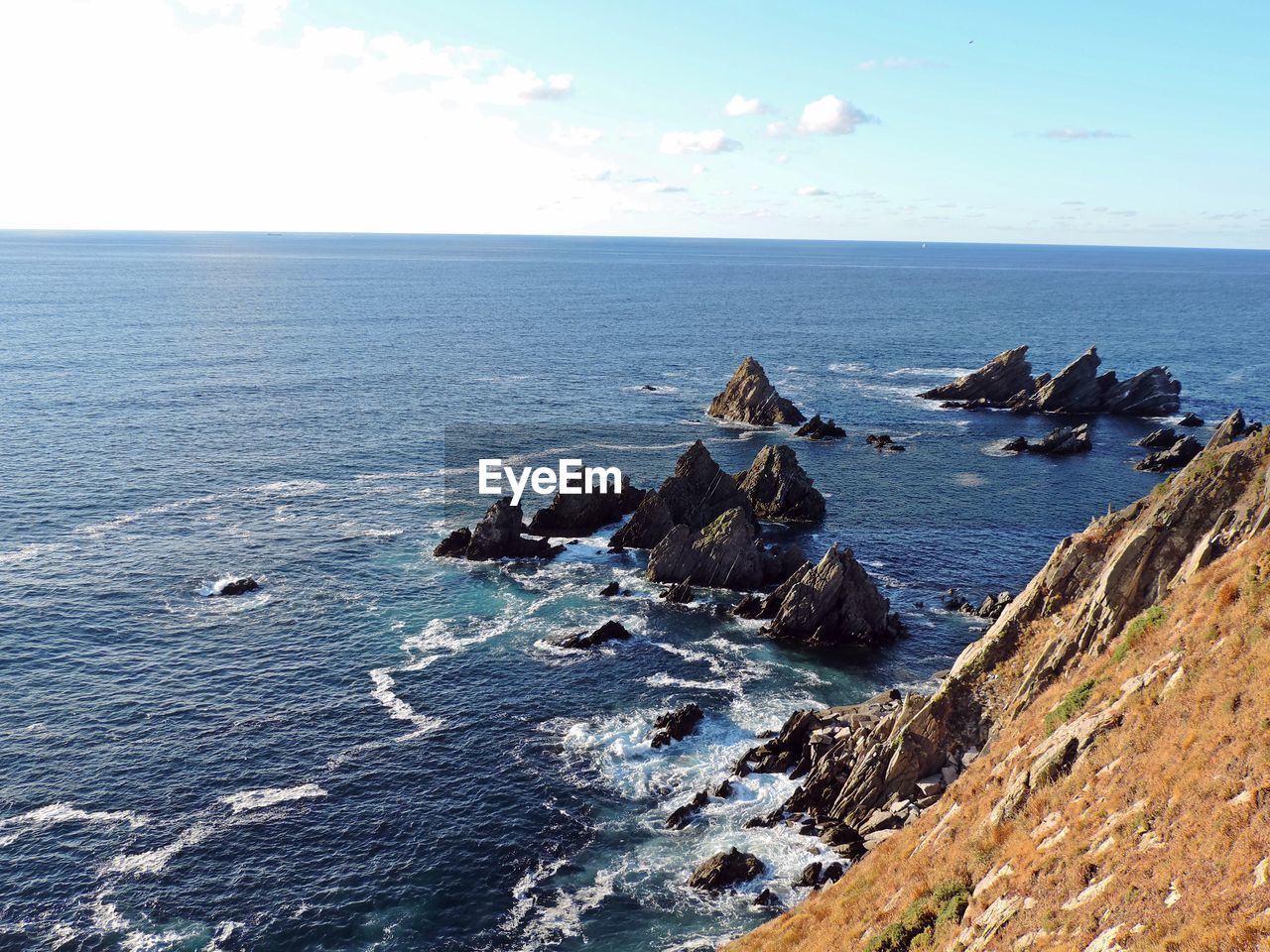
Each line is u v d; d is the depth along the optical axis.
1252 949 20.66
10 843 49.62
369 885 48.16
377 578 86.56
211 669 68.56
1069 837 30.81
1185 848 25.62
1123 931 24.31
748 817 53.88
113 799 53.59
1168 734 31.56
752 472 110.00
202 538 93.38
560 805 54.94
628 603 83.38
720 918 46.06
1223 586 36.16
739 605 82.12
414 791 55.72
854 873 42.88
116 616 75.94
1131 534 47.62
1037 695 47.75
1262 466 45.00
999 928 29.03
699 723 63.72
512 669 70.75
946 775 49.97
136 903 46.00
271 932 44.72
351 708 64.44
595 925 45.78
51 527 94.31
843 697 67.81
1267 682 29.12
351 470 118.94
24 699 63.16
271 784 55.75
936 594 86.31
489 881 48.78
